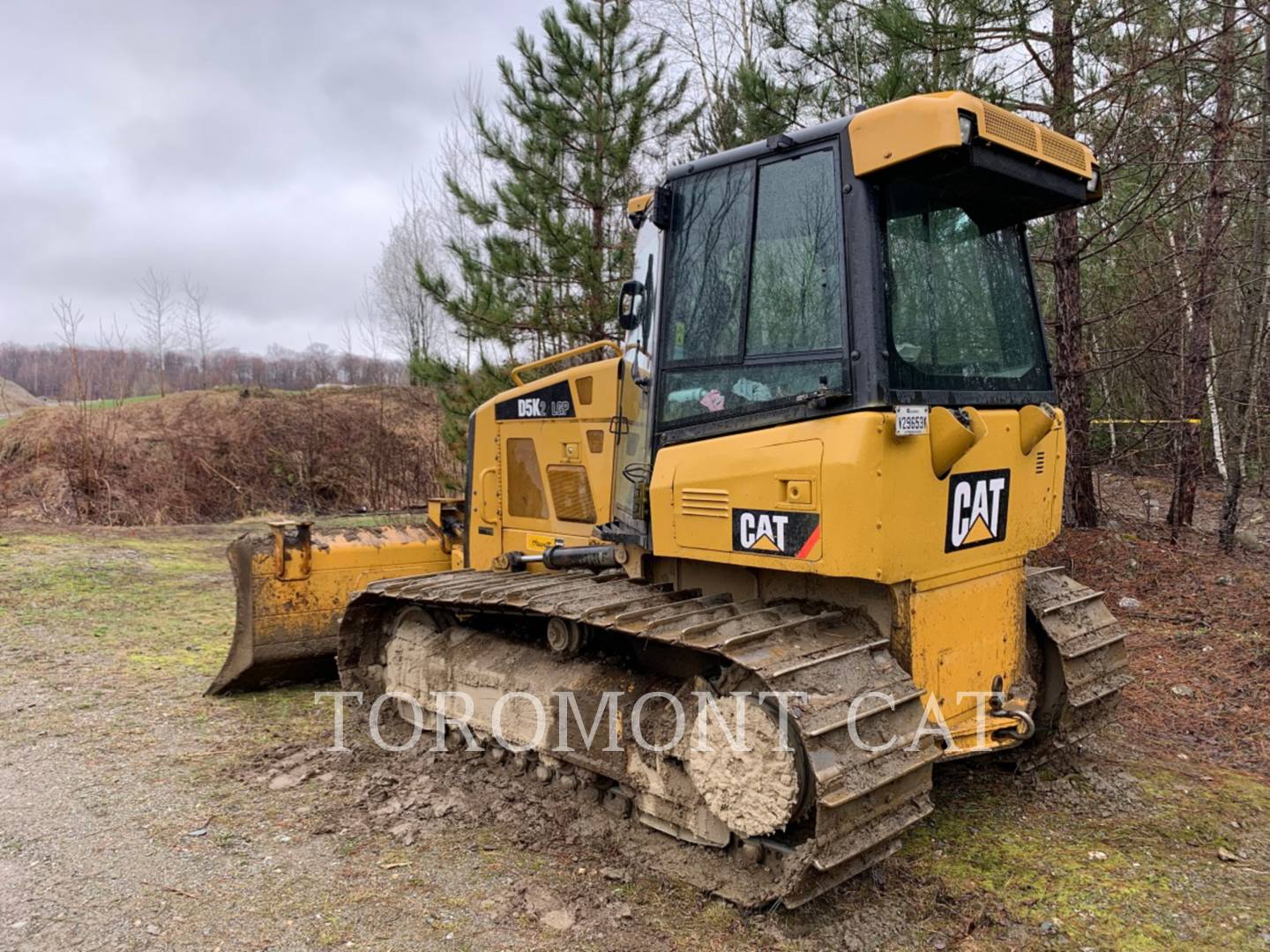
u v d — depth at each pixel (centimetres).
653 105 1109
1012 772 460
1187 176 902
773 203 357
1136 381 1276
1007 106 798
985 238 397
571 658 431
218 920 328
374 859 376
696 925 329
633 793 393
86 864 367
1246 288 941
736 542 350
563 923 329
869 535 312
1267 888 359
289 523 587
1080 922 333
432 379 1079
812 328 338
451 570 600
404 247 2520
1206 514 1167
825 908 337
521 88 1073
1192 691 586
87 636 741
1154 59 811
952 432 329
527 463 518
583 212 1096
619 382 448
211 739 513
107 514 1407
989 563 383
